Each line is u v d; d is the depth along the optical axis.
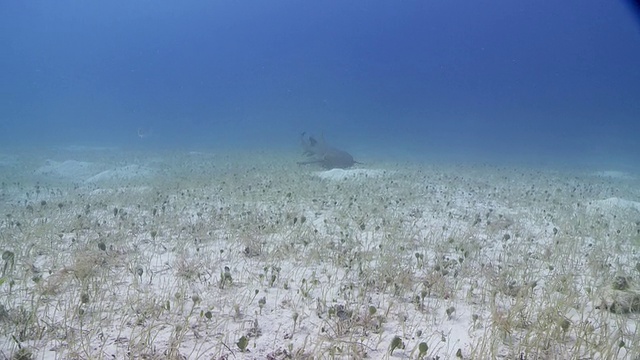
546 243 7.83
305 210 10.05
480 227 8.95
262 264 6.31
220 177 15.20
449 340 4.14
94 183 15.21
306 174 16.25
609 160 34.69
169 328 4.23
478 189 14.30
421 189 13.30
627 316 4.78
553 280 5.75
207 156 26.00
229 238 7.54
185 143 42.28
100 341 3.95
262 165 20.30
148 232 7.96
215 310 4.68
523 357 3.78
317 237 7.64
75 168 19.03
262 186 13.07
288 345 3.86
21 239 7.35
